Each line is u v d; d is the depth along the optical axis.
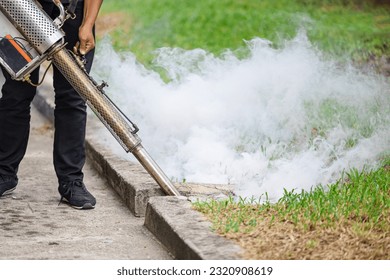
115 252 5.48
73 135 6.45
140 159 6.19
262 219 5.50
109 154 7.40
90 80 6.12
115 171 6.88
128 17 13.75
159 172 6.21
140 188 6.29
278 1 14.02
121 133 6.13
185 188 6.43
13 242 5.61
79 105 6.43
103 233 5.87
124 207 6.53
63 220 6.13
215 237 5.19
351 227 5.31
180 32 12.62
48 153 8.33
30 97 6.42
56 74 6.39
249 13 13.20
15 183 6.66
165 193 6.24
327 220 5.38
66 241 5.66
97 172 7.55
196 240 5.14
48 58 6.07
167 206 5.80
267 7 13.71
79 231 5.89
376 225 5.36
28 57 6.05
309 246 5.06
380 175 6.29
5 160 6.56
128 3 14.52
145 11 14.00
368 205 5.62
